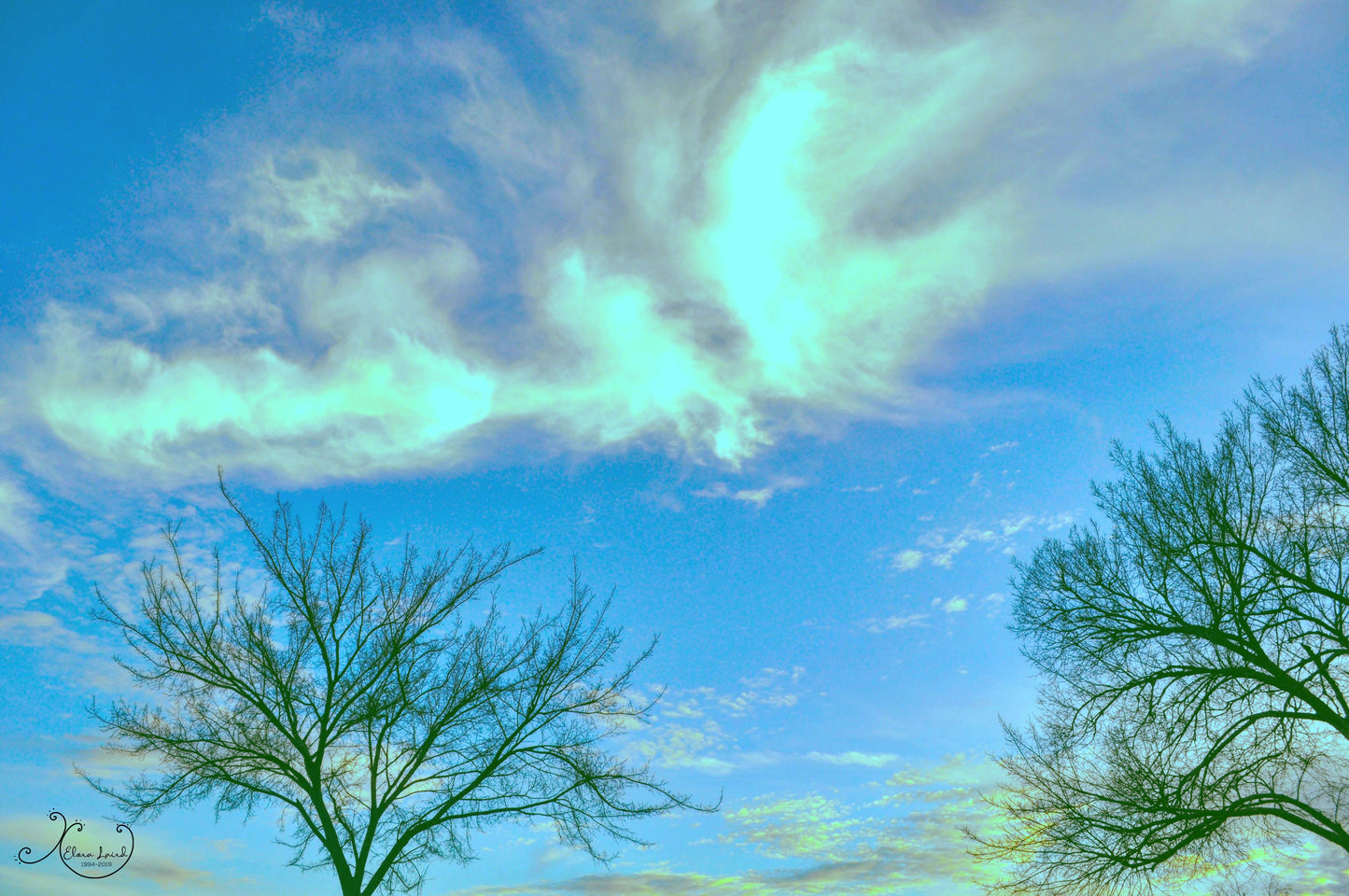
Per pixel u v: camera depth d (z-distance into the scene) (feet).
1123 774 47.70
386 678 47.44
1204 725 47.34
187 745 44.60
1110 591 51.01
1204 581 47.42
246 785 44.80
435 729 47.03
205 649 45.80
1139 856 45.11
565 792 48.60
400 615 48.70
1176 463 50.37
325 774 46.06
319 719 45.80
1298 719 44.91
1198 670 46.96
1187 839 43.78
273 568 47.98
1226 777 45.29
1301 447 47.67
